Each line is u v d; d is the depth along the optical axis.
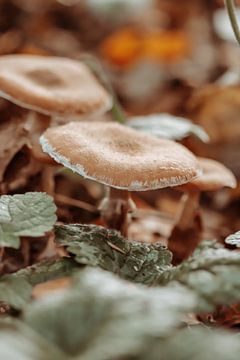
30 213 0.25
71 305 0.19
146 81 0.65
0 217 0.24
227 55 0.69
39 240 0.33
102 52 0.69
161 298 0.20
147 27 0.76
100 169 0.27
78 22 0.74
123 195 0.32
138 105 0.62
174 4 0.78
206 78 0.65
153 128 0.39
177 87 0.64
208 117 0.50
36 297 0.24
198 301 0.22
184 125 0.40
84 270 0.23
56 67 0.38
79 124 0.30
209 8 0.75
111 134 0.30
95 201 0.42
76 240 0.26
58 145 0.28
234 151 0.49
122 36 0.71
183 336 0.19
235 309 0.29
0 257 0.32
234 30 0.31
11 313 0.24
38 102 0.34
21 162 0.35
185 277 0.23
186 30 0.76
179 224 0.36
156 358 0.19
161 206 0.47
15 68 0.36
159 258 0.26
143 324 0.19
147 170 0.27
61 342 0.19
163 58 0.69
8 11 0.67
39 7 0.71
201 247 0.24
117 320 0.19
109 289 0.20
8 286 0.23
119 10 0.69
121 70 0.67
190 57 0.70
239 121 0.50
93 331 0.19
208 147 0.49
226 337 0.19
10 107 0.37
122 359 0.19
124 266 0.26
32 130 0.36
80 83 0.37
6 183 0.35
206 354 0.18
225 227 0.44
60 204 0.38
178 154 0.29
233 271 0.22
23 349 0.18
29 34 0.66
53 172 0.36
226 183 0.34
